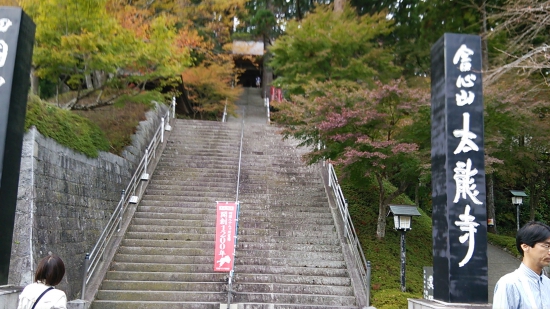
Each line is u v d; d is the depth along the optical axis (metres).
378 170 9.23
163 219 9.61
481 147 4.81
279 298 7.51
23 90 4.77
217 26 16.91
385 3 16.39
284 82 15.10
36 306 3.19
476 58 4.96
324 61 14.00
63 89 15.27
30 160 6.55
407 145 8.34
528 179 15.38
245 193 11.17
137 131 12.64
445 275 4.65
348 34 13.38
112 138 11.04
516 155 9.84
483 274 4.54
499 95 8.18
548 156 13.04
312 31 13.71
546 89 8.89
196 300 7.39
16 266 5.87
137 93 10.25
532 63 7.38
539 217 18.80
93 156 8.91
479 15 12.11
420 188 11.62
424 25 13.66
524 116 8.60
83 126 9.18
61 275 3.44
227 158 13.02
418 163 8.75
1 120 4.37
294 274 8.28
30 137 6.66
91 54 8.17
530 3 8.73
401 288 8.34
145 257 8.36
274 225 9.75
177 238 9.10
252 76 37.31
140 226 9.31
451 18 12.83
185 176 11.79
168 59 9.88
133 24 9.97
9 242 4.54
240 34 21.00
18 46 4.59
